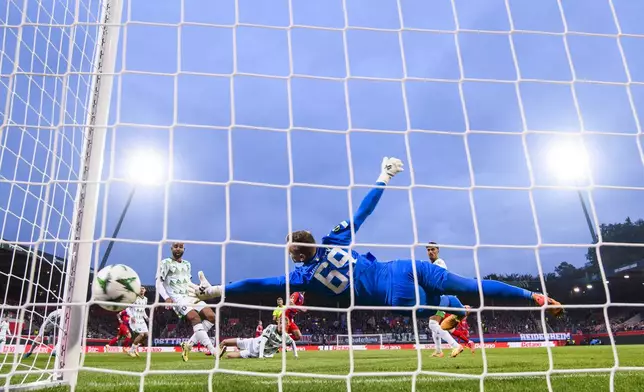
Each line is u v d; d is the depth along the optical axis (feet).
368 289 14.66
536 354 39.06
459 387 12.96
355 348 87.04
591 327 126.41
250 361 29.53
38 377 16.47
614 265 152.25
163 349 72.43
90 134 15.55
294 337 37.14
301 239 14.62
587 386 13.07
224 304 10.07
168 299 24.59
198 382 14.58
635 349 50.49
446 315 30.45
